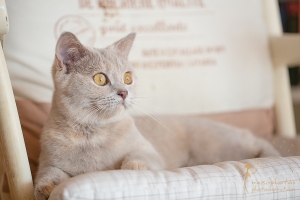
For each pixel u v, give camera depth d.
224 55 1.86
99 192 0.89
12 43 1.57
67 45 1.23
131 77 1.34
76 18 1.67
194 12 1.85
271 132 1.95
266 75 1.93
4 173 1.53
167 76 1.78
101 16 1.71
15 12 1.58
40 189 1.09
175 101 1.79
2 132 1.02
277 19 2.08
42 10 1.62
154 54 1.77
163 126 1.65
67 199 0.87
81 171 1.22
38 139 1.57
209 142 1.65
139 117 1.69
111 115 1.22
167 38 1.79
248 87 1.89
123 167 1.14
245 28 1.92
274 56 2.00
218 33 1.87
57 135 1.23
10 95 1.03
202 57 1.83
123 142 1.25
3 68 1.02
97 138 1.23
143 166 1.14
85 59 1.24
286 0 2.64
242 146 1.63
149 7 1.80
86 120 1.22
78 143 1.22
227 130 1.68
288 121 2.01
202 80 1.82
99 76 1.23
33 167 1.53
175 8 1.83
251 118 1.88
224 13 1.89
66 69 1.24
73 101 1.21
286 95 2.02
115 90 1.22
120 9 1.75
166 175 0.98
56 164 1.21
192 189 0.96
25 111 1.57
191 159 1.69
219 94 1.84
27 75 1.58
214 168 1.04
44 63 1.60
